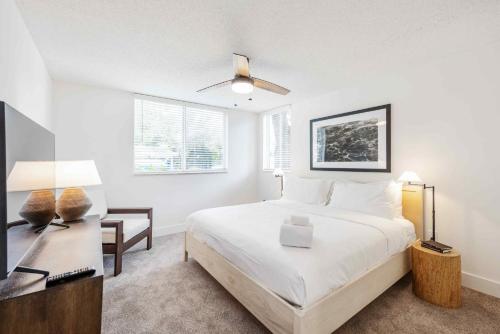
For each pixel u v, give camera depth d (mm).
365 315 1781
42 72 2402
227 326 1665
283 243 1598
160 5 1584
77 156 3119
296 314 1248
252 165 4914
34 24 1812
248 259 1654
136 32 1919
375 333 1589
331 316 1404
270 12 1648
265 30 1875
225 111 4516
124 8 1616
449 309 1850
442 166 2359
